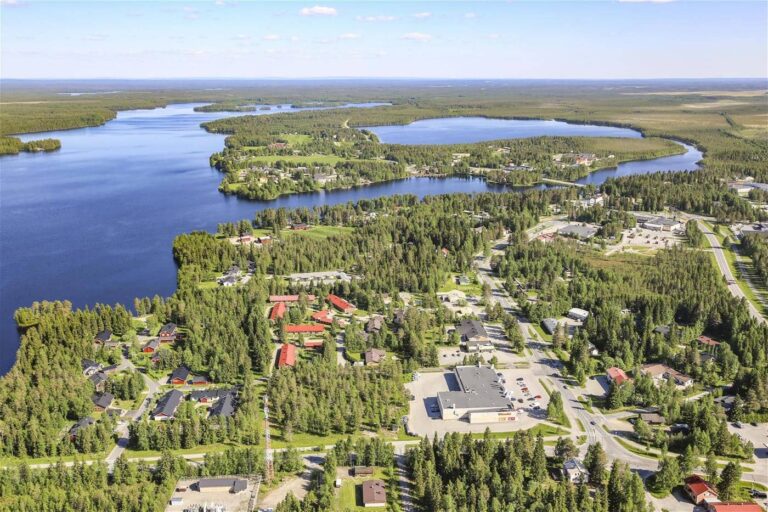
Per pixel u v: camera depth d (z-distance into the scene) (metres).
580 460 179.12
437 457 176.62
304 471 177.50
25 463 173.62
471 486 162.12
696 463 174.12
